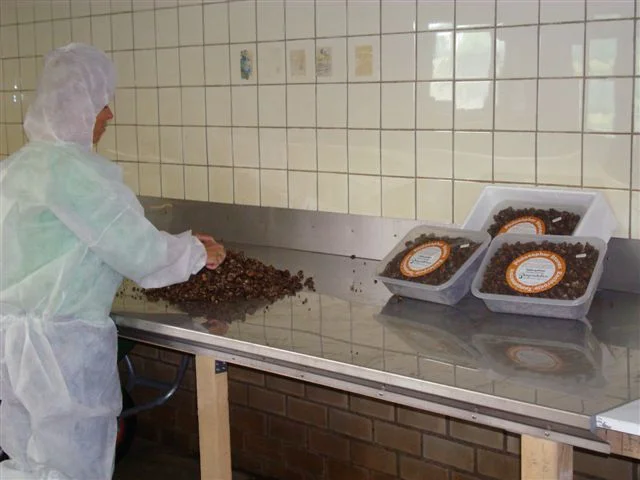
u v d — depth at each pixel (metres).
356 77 2.66
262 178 2.97
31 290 2.04
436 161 2.54
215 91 3.03
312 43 2.74
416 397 1.68
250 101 2.94
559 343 1.87
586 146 2.27
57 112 2.06
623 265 2.25
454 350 1.84
